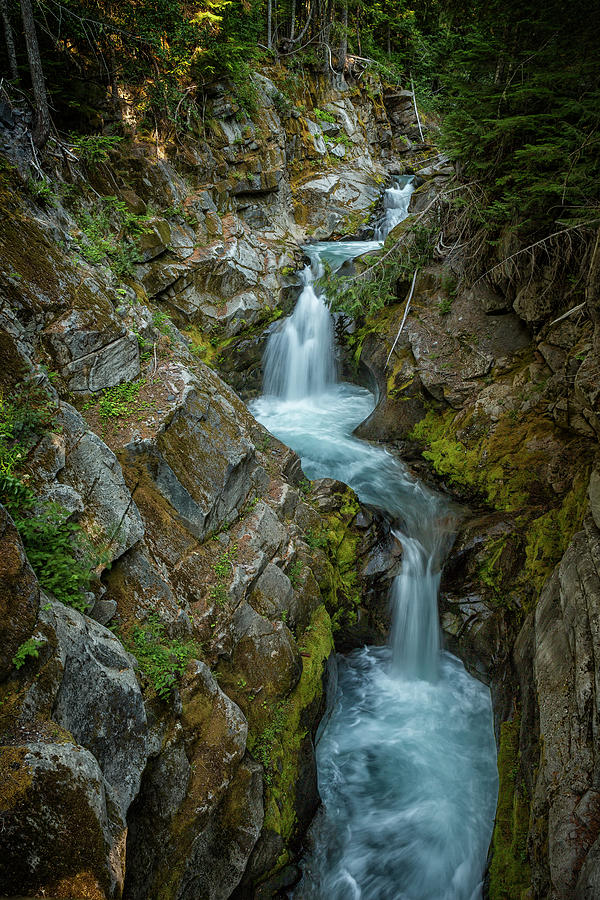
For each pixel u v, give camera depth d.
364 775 7.66
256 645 6.72
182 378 7.48
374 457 11.77
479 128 9.62
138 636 5.39
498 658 8.52
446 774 7.65
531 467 9.80
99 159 10.66
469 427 10.77
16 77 8.59
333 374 14.59
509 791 6.59
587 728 5.38
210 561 6.77
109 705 4.40
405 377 12.00
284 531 8.20
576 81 8.53
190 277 12.69
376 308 12.70
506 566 8.98
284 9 20.41
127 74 11.66
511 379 10.77
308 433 12.59
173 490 6.67
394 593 9.49
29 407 5.29
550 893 4.80
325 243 17.67
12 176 7.32
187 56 12.77
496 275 11.16
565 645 6.19
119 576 5.63
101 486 5.62
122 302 7.88
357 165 20.89
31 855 3.17
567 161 8.18
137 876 4.61
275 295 14.41
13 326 5.82
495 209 10.28
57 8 9.80
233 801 5.61
